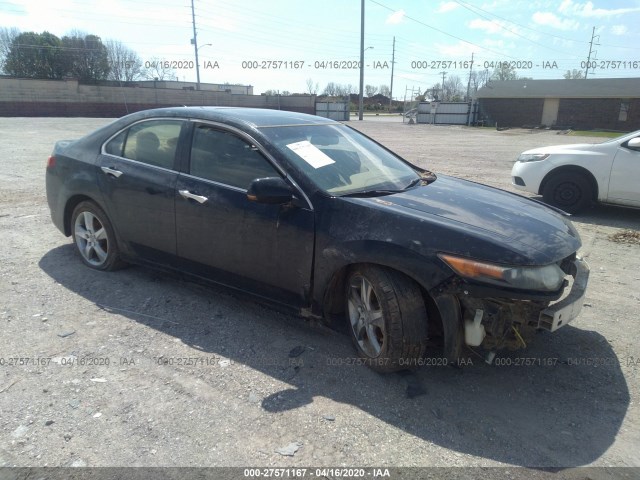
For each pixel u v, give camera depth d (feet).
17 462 7.93
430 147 66.85
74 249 17.67
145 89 139.54
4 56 177.68
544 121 150.20
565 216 12.60
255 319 12.89
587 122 144.56
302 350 11.46
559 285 9.61
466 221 10.12
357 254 10.12
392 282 9.91
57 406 9.29
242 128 12.25
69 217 16.26
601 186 24.82
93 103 133.08
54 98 127.54
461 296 9.36
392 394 9.95
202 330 12.26
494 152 59.77
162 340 11.75
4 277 15.07
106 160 14.53
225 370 10.59
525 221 10.63
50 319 12.60
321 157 12.01
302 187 11.05
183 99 146.10
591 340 12.31
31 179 31.01
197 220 12.50
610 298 14.93
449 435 8.85
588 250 19.86
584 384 10.48
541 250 9.55
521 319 9.58
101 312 13.06
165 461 8.04
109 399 9.53
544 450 8.55
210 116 12.90
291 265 11.19
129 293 14.17
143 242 13.98
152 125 13.96
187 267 13.24
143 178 13.50
